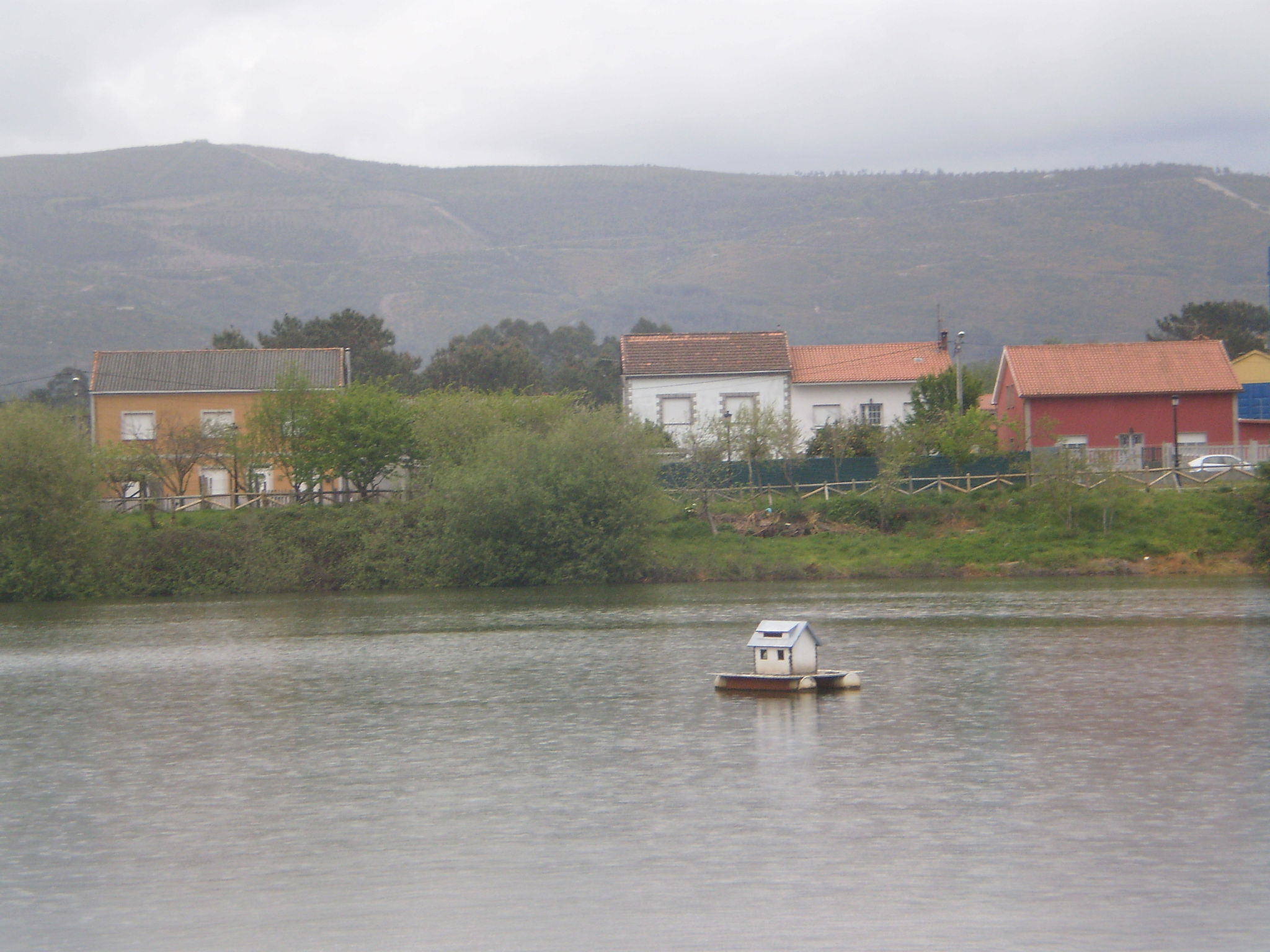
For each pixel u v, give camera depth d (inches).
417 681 2765.7
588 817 1669.5
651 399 6250.0
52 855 1569.9
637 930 1286.9
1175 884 1375.5
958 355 5585.6
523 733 2193.7
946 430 5246.1
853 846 1523.1
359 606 4360.2
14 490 4722.0
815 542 5007.4
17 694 2733.8
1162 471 5191.9
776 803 1707.7
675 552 4972.9
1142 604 3767.2
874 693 2465.6
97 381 5974.4
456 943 1269.7
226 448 5398.6
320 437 5206.7
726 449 5418.3
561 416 5374.0
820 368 6373.0
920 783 1787.6
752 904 1346.0
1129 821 1598.2
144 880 1472.7
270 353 6289.4
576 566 4864.7
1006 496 5113.2
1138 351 6033.5
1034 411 5846.5
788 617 3668.8
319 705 2522.1
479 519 4849.9
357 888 1428.4
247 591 4891.7
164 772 1984.5
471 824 1651.1
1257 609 3604.8
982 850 1498.5
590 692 2571.4
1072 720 2171.5
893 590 4323.3
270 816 1716.3
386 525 4992.6
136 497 5433.1
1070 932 1257.4
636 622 3688.5
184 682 2834.6
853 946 1233.4
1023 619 3499.0
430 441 5142.7
